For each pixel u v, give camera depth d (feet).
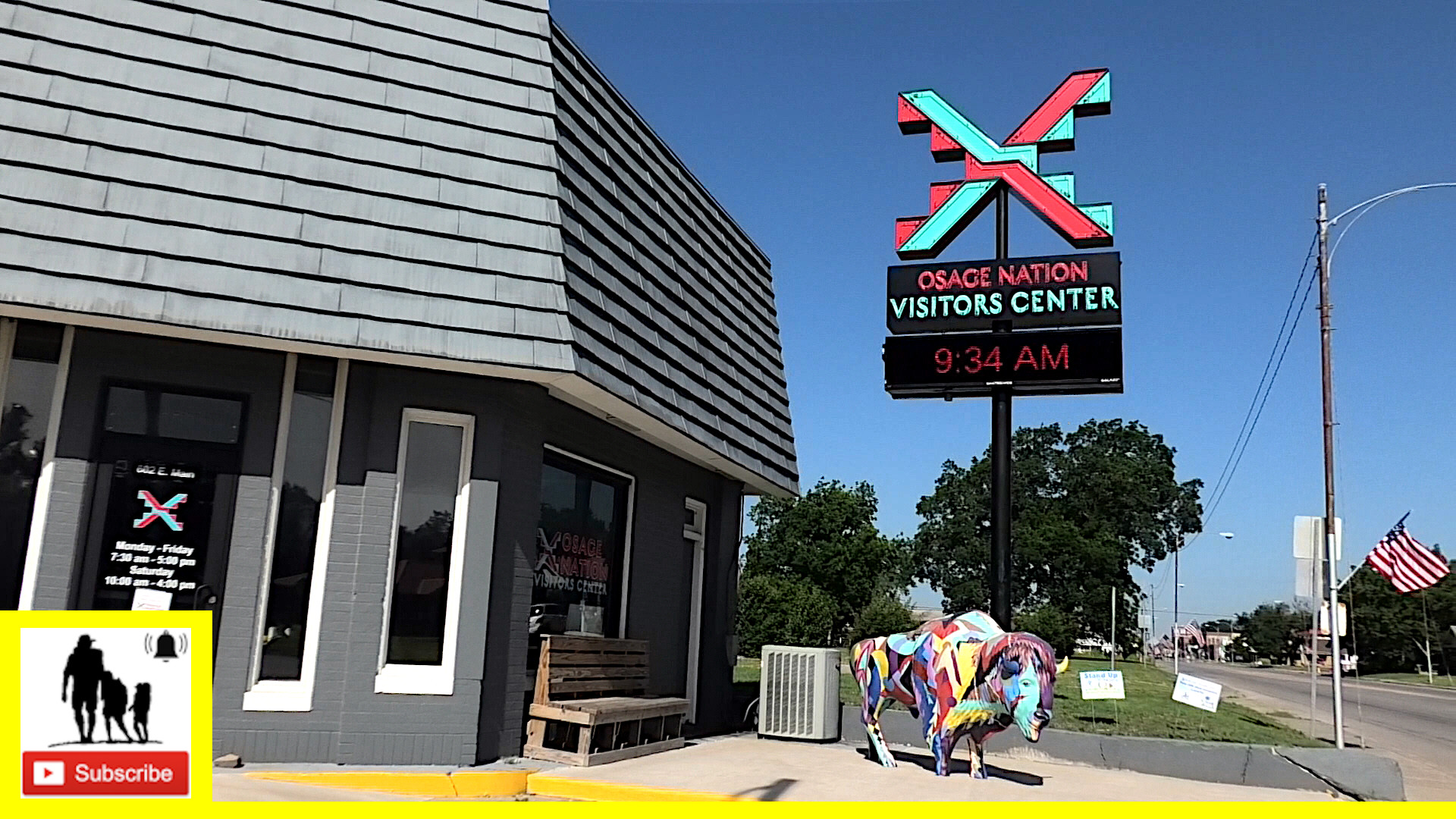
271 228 27.63
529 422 32.73
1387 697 131.85
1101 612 209.56
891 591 238.48
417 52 31.83
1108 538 214.90
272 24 30.12
